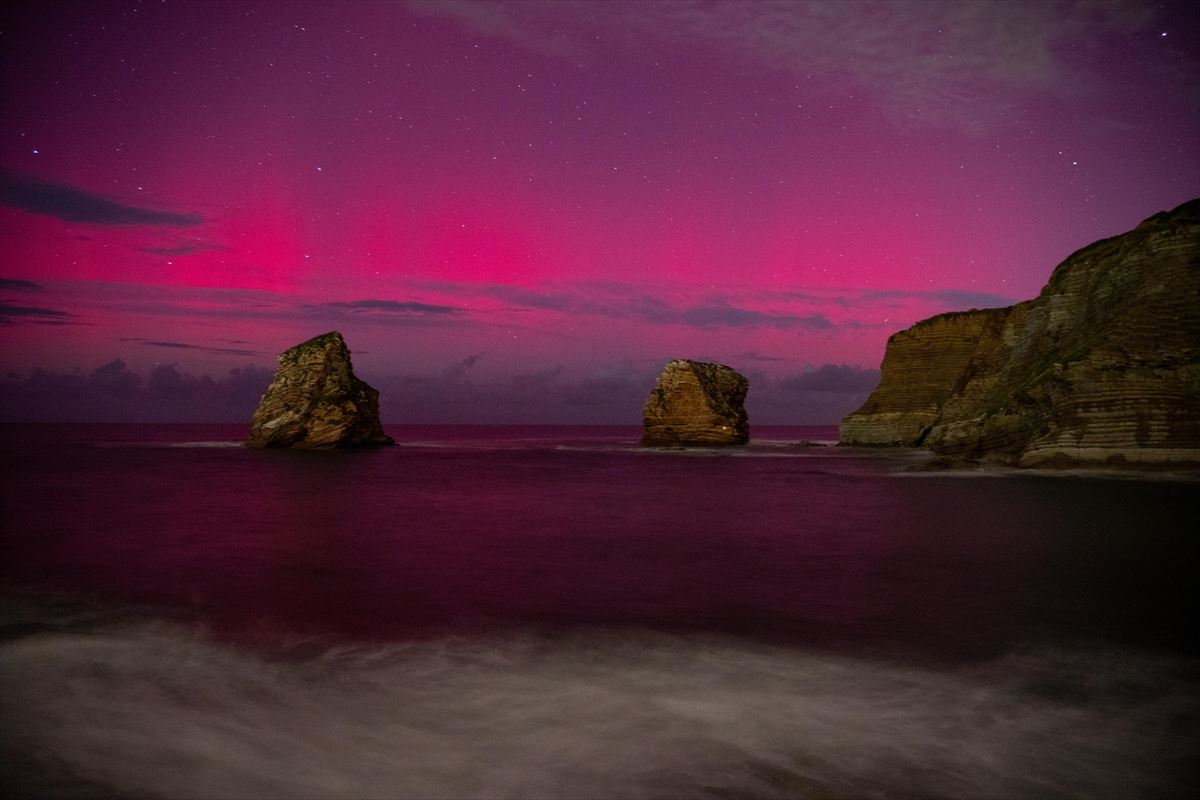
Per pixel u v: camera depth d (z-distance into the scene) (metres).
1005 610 10.51
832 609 10.66
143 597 11.39
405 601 11.24
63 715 6.77
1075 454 33.44
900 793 5.30
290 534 18.45
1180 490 26.97
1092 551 15.30
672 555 15.49
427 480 36.66
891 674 7.89
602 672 8.00
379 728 6.52
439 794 5.35
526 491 31.02
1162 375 31.98
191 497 27.42
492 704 7.06
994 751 5.99
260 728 6.50
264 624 9.85
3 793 5.31
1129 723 6.57
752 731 6.41
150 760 5.89
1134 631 9.45
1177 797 5.25
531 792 5.35
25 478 35.94
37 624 9.81
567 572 13.49
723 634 9.41
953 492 28.53
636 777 5.58
